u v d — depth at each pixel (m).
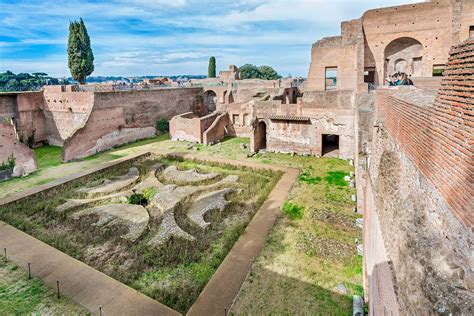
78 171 21.30
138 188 17.94
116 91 28.88
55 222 13.95
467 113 3.75
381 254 6.65
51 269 10.22
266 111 25.66
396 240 5.58
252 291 9.20
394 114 8.21
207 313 8.37
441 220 4.40
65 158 24.05
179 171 21.20
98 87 31.91
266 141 26.16
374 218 8.13
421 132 5.55
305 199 15.70
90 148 26.34
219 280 9.70
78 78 49.19
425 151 5.26
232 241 11.91
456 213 3.88
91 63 49.53
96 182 19.30
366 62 25.94
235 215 14.54
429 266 4.21
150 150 27.05
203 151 26.36
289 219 13.64
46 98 30.08
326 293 9.07
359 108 17.80
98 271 10.14
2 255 11.05
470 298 3.43
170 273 10.36
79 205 15.64
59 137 30.05
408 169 6.40
